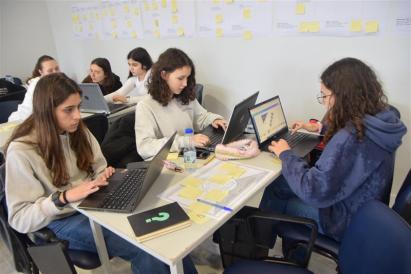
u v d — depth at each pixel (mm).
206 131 1937
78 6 4121
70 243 1372
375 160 1147
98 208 1134
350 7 2025
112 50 3928
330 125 1274
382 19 1933
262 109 1679
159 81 1771
